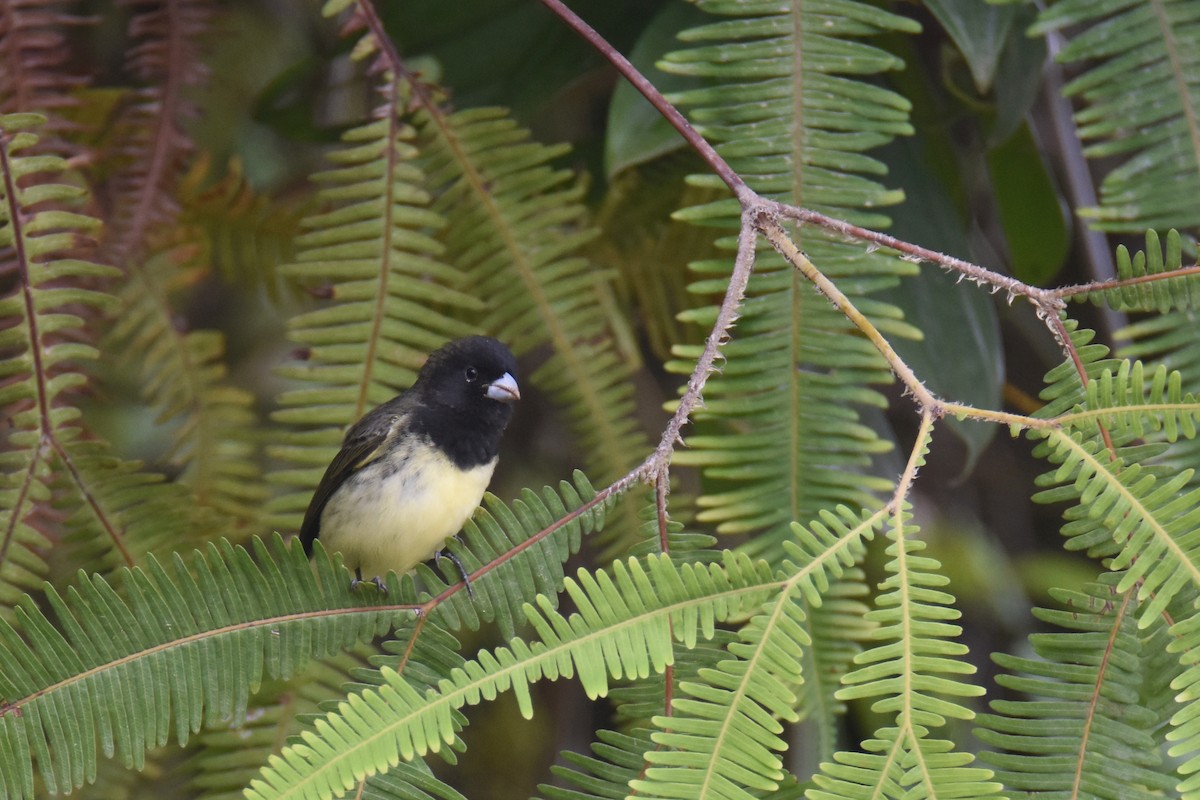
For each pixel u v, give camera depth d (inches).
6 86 248.7
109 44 363.3
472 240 253.4
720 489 276.5
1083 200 332.8
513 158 251.8
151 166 279.9
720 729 137.7
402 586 170.2
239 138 385.1
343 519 268.4
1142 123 208.2
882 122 213.8
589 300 258.4
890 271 207.3
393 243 238.4
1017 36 276.5
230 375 402.9
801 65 214.5
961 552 379.9
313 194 313.3
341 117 348.2
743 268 177.2
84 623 161.9
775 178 213.2
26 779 158.1
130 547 220.8
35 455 214.1
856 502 205.6
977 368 259.4
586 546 377.1
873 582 310.8
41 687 160.4
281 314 407.8
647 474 167.6
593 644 141.2
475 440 271.0
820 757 197.8
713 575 143.9
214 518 230.5
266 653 166.2
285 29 394.3
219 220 309.7
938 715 137.9
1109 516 151.0
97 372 289.0
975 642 381.7
